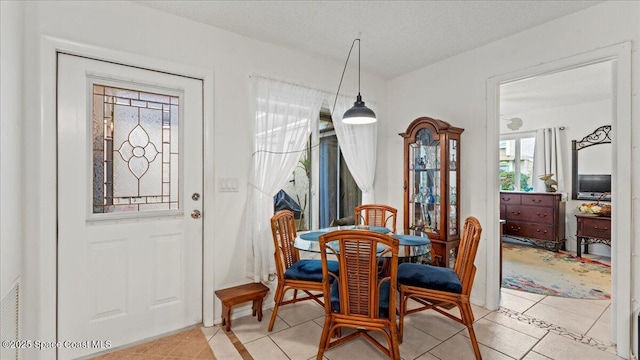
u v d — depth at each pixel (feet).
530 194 16.25
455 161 9.52
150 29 7.15
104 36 6.60
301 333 7.48
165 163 7.51
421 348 6.75
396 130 11.95
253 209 8.50
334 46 9.21
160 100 7.43
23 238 5.75
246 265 8.53
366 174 11.30
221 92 8.16
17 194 5.46
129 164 7.06
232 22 7.84
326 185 11.06
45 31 5.96
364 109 7.84
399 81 11.80
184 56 7.61
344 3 7.02
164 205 7.51
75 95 6.38
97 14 6.51
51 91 6.04
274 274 8.87
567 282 11.05
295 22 7.86
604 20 6.86
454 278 6.81
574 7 7.11
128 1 6.86
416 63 10.53
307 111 9.66
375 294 5.72
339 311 6.09
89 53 6.43
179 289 7.68
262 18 7.66
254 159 8.56
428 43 9.02
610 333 7.04
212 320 7.89
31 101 5.83
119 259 6.93
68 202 6.32
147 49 7.11
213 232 7.99
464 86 9.62
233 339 7.21
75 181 6.40
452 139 9.34
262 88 8.74
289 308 9.00
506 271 12.37
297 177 10.32
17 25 5.41
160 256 7.44
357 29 8.20
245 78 8.57
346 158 10.83
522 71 8.25
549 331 7.52
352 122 8.44
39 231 5.93
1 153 4.75
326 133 11.07
